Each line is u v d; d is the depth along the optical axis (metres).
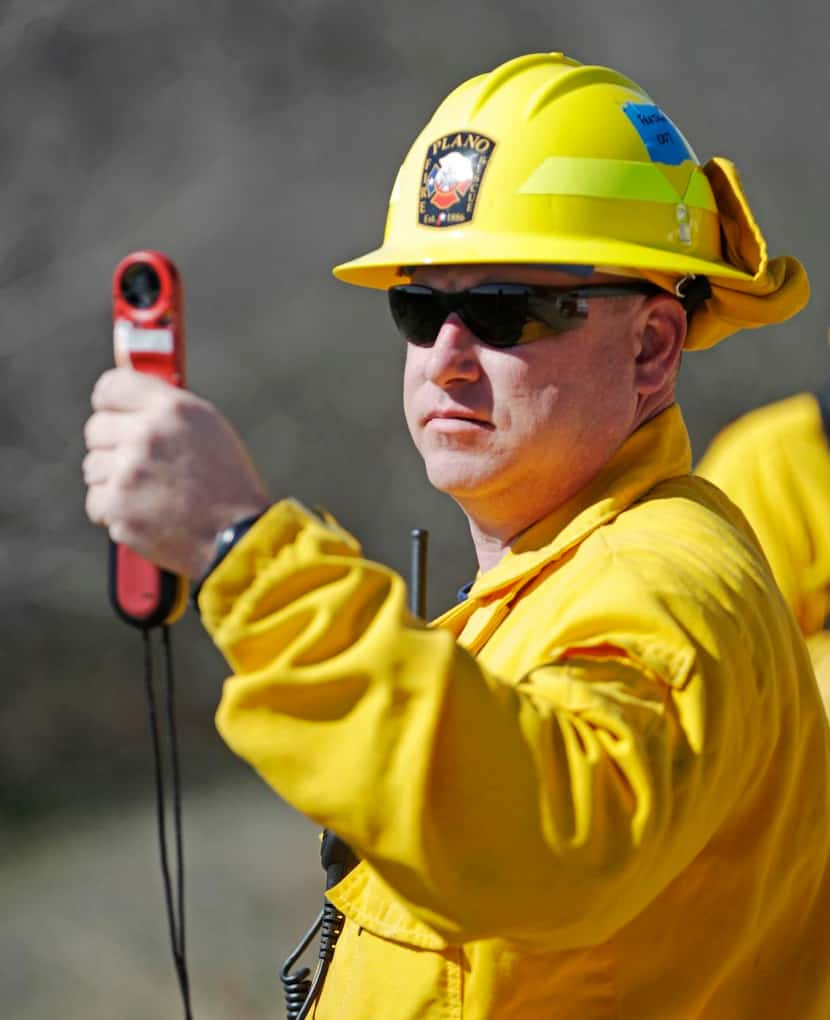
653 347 5.78
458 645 4.12
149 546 4.16
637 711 4.29
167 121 34.97
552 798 4.04
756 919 5.12
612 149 5.66
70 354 32.62
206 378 34.91
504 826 3.99
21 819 26.25
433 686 3.98
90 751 29.19
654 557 4.80
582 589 4.94
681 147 5.86
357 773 3.97
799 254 38.78
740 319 6.11
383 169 36.53
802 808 5.30
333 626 4.04
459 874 4.01
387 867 4.04
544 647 4.77
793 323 37.31
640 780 4.13
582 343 5.54
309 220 35.94
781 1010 5.28
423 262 5.55
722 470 10.06
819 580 9.66
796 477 9.76
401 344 35.91
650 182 5.69
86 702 30.22
